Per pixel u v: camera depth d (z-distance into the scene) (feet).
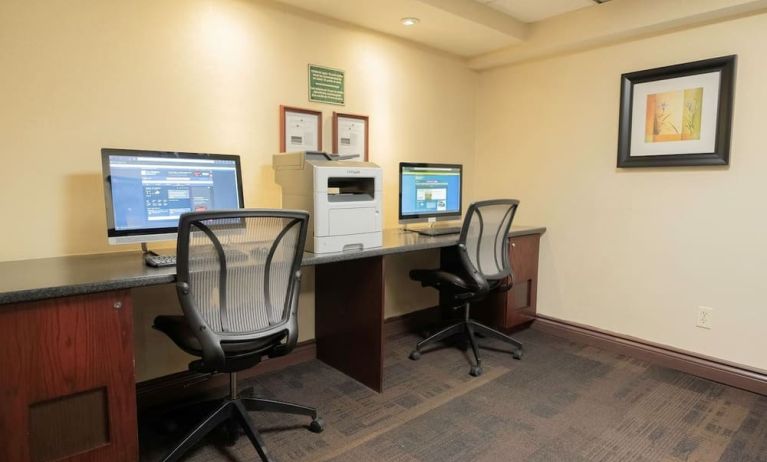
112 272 5.16
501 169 11.56
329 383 7.97
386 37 9.80
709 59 7.99
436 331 10.59
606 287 9.72
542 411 7.04
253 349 5.41
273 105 8.17
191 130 7.24
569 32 9.47
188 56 7.14
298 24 8.39
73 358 4.61
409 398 7.42
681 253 8.63
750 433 6.48
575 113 10.03
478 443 6.17
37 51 5.88
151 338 7.07
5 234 5.83
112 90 6.48
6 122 5.74
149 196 6.03
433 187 9.89
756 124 7.63
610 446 6.13
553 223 10.55
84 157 6.31
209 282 5.12
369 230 7.33
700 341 8.46
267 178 8.17
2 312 4.20
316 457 5.83
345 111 9.25
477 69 11.74
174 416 6.61
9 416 4.31
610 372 8.52
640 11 8.40
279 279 5.66
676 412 7.06
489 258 8.89
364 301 7.80
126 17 6.53
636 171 9.12
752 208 7.75
